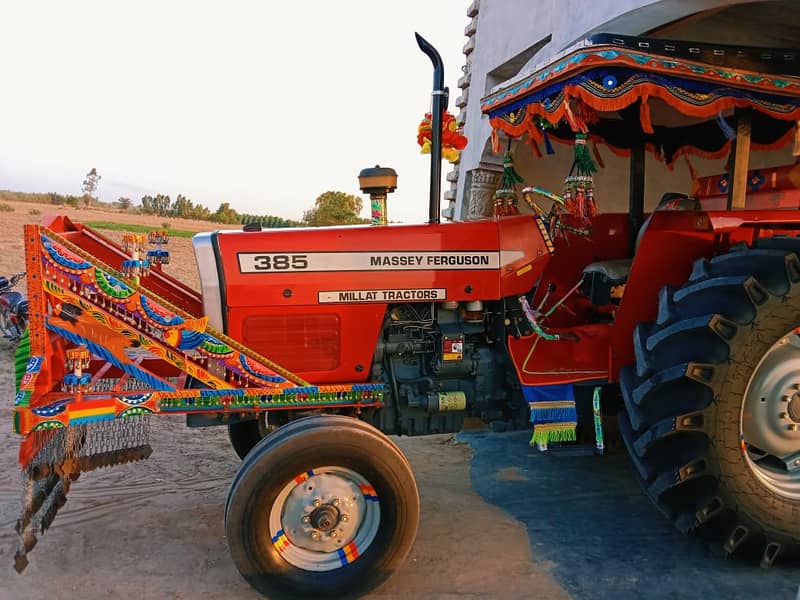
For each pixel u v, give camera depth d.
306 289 2.84
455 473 3.77
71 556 2.74
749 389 2.70
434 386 3.05
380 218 3.11
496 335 3.14
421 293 2.94
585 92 2.71
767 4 5.57
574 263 3.96
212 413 2.82
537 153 3.93
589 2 5.93
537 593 2.51
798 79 2.93
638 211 4.14
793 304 2.51
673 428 2.52
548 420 3.01
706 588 2.54
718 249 2.99
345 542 2.49
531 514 3.22
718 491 2.55
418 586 2.56
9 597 2.42
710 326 2.50
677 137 4.34
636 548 2.87
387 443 2.47
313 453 2.37
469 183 8.22
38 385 2.40
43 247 2.40
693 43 2.77
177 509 3.22
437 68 2.94
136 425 3.35
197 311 3.44
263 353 2.83
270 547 2.38
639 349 2.73
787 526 2.60
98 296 2.49
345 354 2.90
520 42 7.14
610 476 3.72
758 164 6.08
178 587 2.53
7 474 3.49
